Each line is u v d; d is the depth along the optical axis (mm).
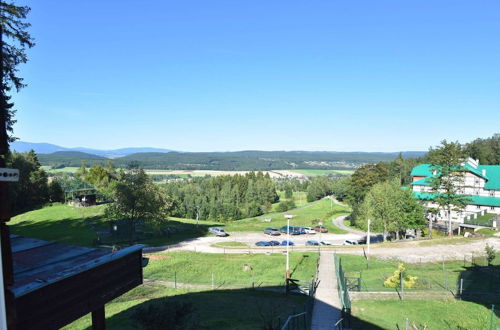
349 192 93875
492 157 110188
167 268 37938
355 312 23891
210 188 153875
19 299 7758
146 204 52938
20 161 84000
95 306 10039
